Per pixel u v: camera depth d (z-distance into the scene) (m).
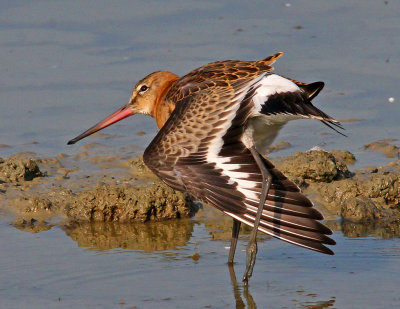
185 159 10.62
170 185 10.55
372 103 19.03
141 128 18.70
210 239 13.43
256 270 12.08
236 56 20.84
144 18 24.11
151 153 10.75
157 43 22.17
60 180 15.75
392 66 20.58
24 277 11.82
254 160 10.69
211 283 11.56
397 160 16.16
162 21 23.88
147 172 16.08
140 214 14.35
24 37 22.84
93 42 22.52
